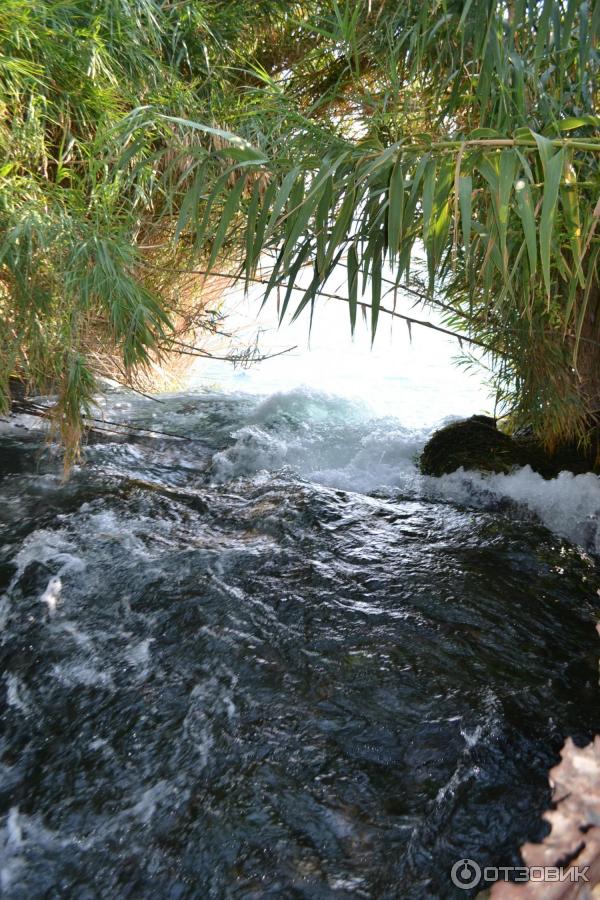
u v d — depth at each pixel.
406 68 2.94
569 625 2.50
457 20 2.48
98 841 1.80
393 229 1.81
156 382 5.54
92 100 3.03
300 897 1.63
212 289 4.54
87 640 2.46
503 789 1.85
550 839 1.72
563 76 2.50
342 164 2.06
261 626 2.49
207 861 1.73
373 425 4.67
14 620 2.57
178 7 3.46
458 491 3.60
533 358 3.27
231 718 2.12
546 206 1.63
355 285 2.16
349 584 2.73
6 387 3.14
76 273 2.80
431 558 2.91
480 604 2.58
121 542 3.02
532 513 3.35
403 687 2.20
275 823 1.80
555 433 3.63
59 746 2.08
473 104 2.77
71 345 3.02
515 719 2.06
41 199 2.85
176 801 1.88
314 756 1.98
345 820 1.80
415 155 1.87
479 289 3.18
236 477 3.92
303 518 3.23
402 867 1.68
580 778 1.87
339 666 2.30
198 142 3.04
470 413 5.27
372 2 2.95
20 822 1.87
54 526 3.13
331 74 3.85
